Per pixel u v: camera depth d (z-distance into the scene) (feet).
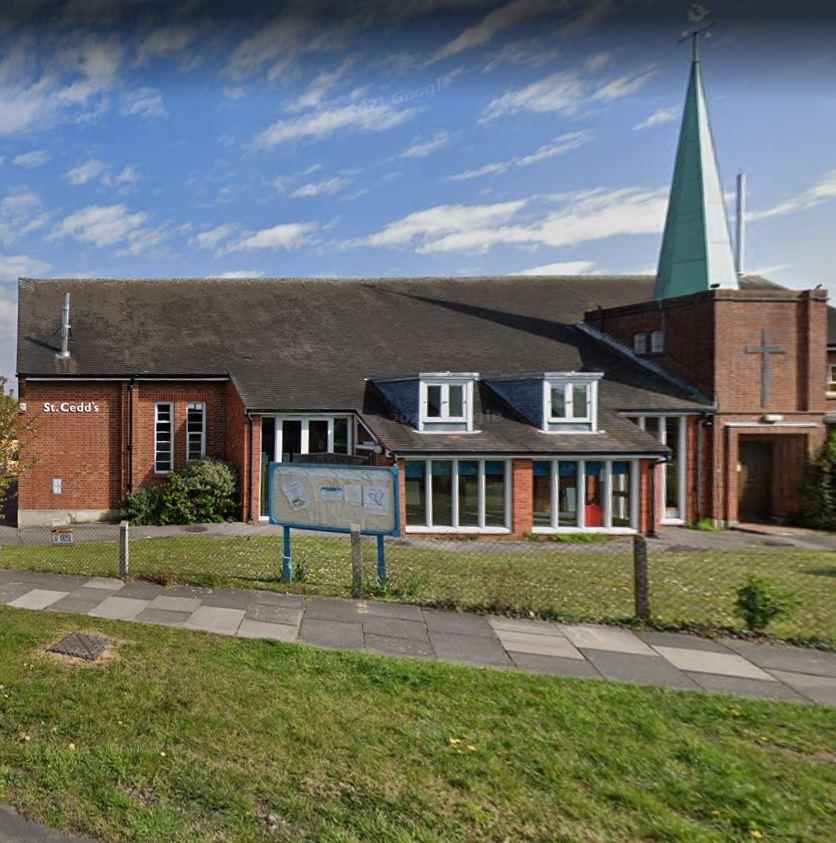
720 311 54.29
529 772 11.65
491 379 55.98
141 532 46.96
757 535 50.03
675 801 10.91
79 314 64.08
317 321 67.92
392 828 9.95
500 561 34.99
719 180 62.39
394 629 20.72
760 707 15.20
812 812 10.71
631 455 48.16
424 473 47.83
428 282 79.97
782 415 54.34
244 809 10.36
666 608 24.85
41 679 15.11
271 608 22.45
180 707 13.85
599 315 67.15
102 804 10.45
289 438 53.06
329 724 13.30
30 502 55.21
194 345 61.21
